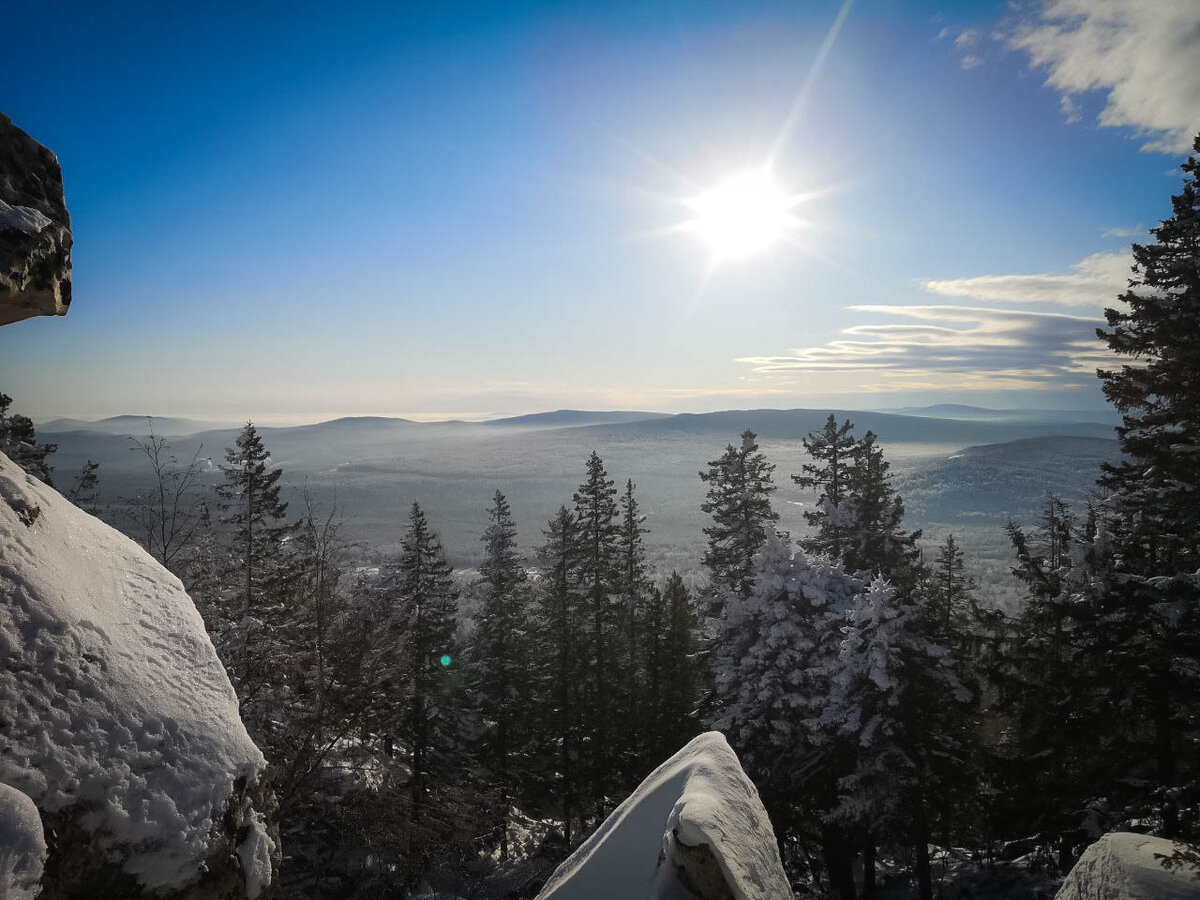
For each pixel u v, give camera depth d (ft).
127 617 12.98
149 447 43.21
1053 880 61.67
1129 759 50.06
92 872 9.42
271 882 11.55
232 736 12.04
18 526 12.25
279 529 68.13
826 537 74.95
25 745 9.67
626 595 110.32
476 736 100.63
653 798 22.09
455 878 64.85
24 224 13.28
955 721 60.80
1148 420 44.98
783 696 60.03
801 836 64.28
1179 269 41.55
